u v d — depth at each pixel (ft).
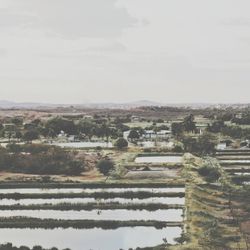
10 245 270.46
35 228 314.96
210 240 273.54
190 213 333.01
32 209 357.20
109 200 384.06
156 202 370.94
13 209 358.23
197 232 292.40
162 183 436.35
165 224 313.53
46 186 438.40
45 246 277.85
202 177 464.65
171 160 591.78
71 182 449.06
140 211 352.08
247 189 404.98
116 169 506.89
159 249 261.44
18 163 524.52
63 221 319.06
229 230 294.25
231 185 425.69
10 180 462.19
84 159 554.05
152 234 298.76
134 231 307.17
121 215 339.57
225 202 363.97
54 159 526.98
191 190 401.29
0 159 527.81
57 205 360.89
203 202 365.20
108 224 314.76
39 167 513.86
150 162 567.18
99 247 276.82
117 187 435.12
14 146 599.16
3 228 314.76
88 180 459.73
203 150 650.43
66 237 295.89
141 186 433.48
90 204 363.56
